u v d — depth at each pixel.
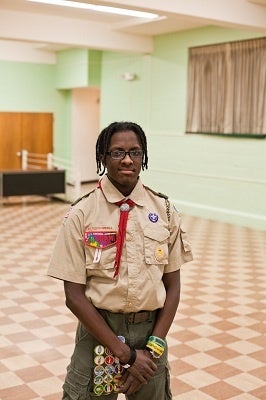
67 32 10.36
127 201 1.90
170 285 2.01
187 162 11.07
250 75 9.45
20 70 14.63
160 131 11.76
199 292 5.61
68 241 1.86
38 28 9.98
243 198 9.84
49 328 4.48
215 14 7.49
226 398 3.34
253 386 3.51
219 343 4.23
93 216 1.87
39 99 15.07
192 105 10.77
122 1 6.73
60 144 15.71
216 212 10.37
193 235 8.79
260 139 9.40
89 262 1.85
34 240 8.20
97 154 1.96
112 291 1.83
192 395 3.37
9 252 7.34
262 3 7.90
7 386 3.43
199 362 3.86
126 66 12.69
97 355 1.88
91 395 1.91
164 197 2.01
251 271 6.52
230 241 8.34
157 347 1.87
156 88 11.78
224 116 10.02
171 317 1.95
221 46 9.97
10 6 9.28
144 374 1.83
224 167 10.20
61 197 13.07
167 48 11.31
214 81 10.20
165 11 7.06
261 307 5.16
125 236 1.86
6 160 14.69
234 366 3.81
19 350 4.01
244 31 9.45
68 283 1.86
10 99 14.59
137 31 11.04
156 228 1.91
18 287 5.67
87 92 15.75
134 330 1.89
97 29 10.77
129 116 12.73
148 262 1.87
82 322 1.85
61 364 3.78
